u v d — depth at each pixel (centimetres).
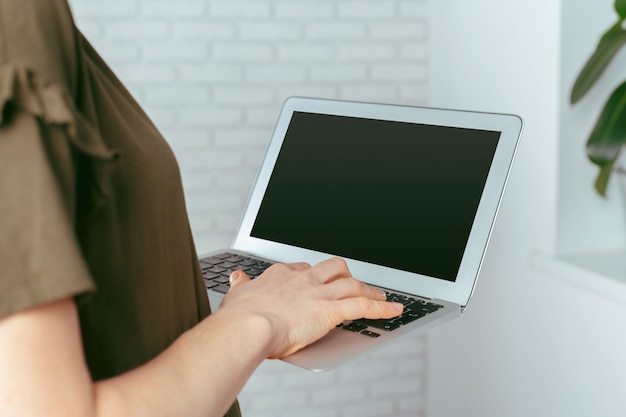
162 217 70
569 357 201
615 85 206
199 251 267
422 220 114
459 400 266
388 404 291
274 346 67
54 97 47
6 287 44
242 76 261
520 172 222
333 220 124
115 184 64
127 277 67
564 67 201
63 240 45
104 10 247
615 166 203
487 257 242
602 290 183
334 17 266
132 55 251
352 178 124
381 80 274
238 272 81
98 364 65
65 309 46
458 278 107
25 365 44
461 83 254
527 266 219
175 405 52
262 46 261
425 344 291
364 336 88
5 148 45
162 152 70
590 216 210
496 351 239
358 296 78
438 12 267
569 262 201
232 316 62
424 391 294
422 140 119
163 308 71
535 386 219
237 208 267
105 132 64
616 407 183
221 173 265
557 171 205
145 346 69
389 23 271
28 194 45
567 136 204
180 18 253
